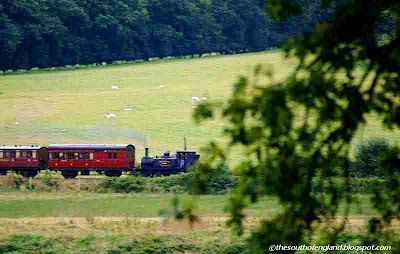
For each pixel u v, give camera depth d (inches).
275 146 1605.6
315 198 1702.8
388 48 1707.7
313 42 1630.2
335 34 1640.0
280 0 1642.5
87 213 6387.8
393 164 1994.3
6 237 5290.4
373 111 1814.7
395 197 1984.5
